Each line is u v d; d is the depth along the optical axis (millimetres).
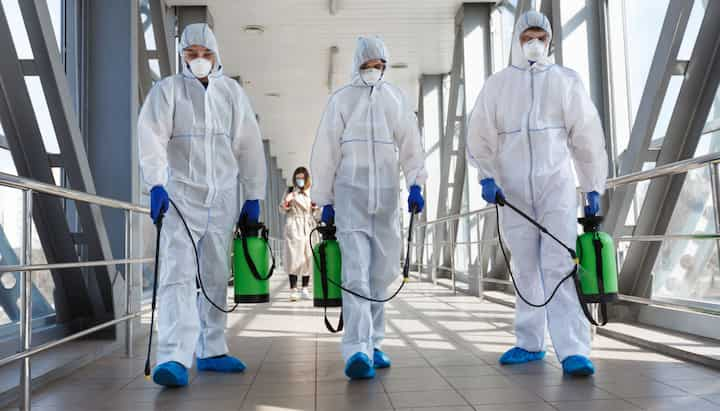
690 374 2502
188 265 2578
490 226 6438
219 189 2666
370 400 2199
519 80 2756
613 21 4328
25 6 2934
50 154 3344
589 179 2785
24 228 1943
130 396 2359
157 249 2385
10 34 2920
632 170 3609
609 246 2588
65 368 2807
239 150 2830
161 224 2428
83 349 3217
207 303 2789
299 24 7668
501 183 2824
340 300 2697
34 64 3086
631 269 3807
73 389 2502
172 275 2549
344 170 2711
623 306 3875
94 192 3547
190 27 2629
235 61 9039
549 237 2688
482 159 2852
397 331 3883
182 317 2527
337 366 2838
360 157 2699
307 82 10164
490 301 5789
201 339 2818
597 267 2564
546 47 2727
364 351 2539
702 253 3301
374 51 2684
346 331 2592
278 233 19016
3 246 3180
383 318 2844
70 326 3598
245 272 2766
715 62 3211
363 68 2719
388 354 3115
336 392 2336
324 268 2693
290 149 16562
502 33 7145
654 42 3744
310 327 4215
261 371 2770
